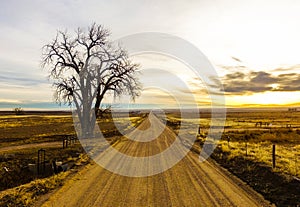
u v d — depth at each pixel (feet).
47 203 29.55
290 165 46.19
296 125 202.59
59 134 137.80
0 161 64.64
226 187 35.58
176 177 41.14
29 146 92.79
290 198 30.40
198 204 28.99
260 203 29.37
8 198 31.86
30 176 53.16
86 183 38.01
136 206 28.48
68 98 119.24
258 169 44.04
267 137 119.96
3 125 230.07
